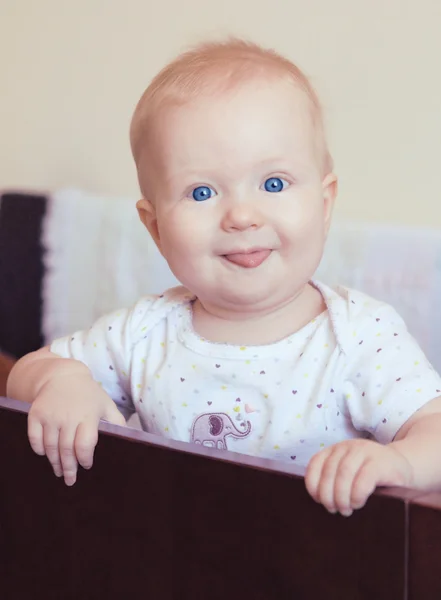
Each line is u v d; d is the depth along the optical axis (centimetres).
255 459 53
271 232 74
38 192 123
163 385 83
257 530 52
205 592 55
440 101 122
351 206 130
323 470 51
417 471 58
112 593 60
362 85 126
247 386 80
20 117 146
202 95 74
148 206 82
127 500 58
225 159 73
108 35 140
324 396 77
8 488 66
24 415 65
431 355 102
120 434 59
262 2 130
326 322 80
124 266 119
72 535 62
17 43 146
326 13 127
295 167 74
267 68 76
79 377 74
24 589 66
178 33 135
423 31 121
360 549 49
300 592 51
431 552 46
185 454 55
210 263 75
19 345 124
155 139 76
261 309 79
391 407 73
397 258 104
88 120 143
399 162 126
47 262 122
